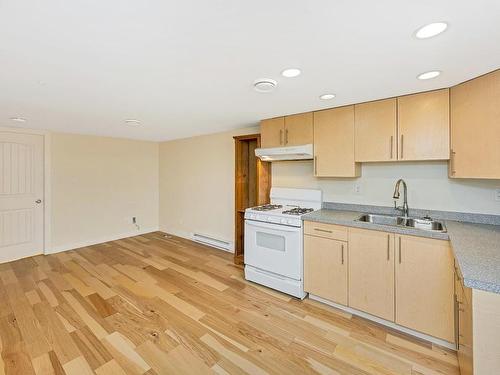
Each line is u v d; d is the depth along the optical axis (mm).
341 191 2971
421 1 1040
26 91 2150
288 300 2631
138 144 5207
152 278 3148
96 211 4617
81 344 1945
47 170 4039
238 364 1758
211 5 1068
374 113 2422
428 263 1936
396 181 2607
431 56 1531
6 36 1299
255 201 3691
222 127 3830
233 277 3193
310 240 2572
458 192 2297
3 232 3695
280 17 1155
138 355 1832
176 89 2111
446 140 2082
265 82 1938
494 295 1150
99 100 2416
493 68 1700
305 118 2871
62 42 1367
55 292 2771
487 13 1118
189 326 2178
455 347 1868
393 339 2021
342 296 2385
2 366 1720
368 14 1131
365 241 2236
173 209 5246
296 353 1867
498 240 1701
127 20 1174
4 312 2379
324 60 1589
